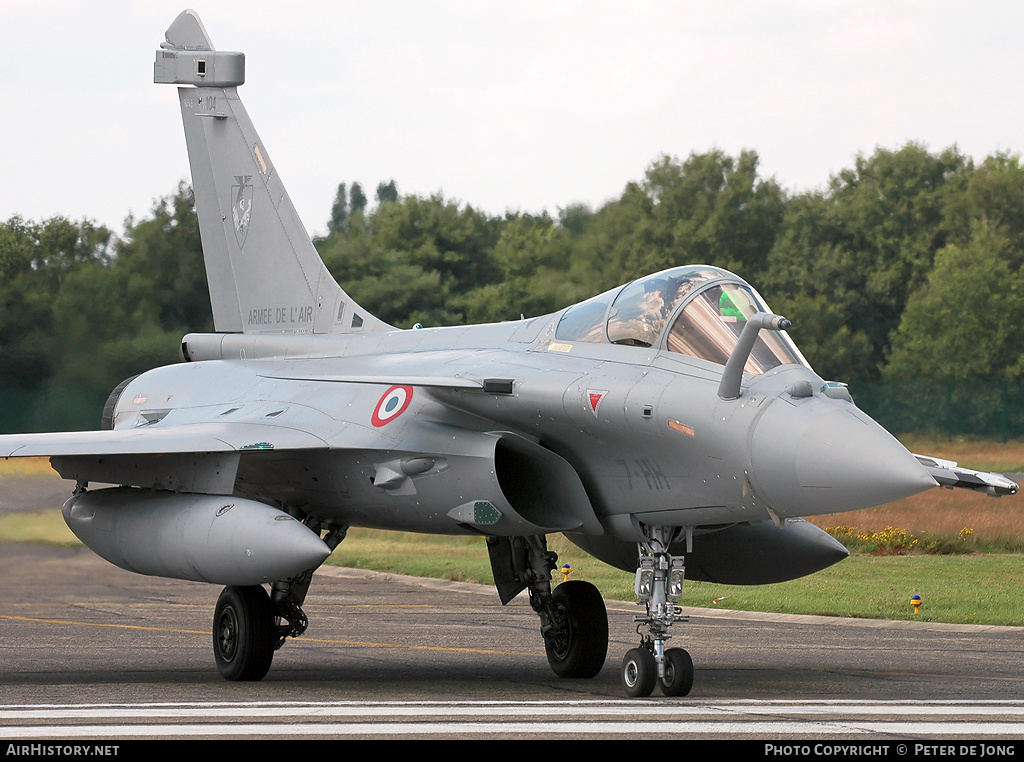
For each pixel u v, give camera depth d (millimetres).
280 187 52469
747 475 31453
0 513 72375
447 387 35469
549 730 27500
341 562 84188
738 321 33969
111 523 40906
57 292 108000
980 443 151875
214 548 36562
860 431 30250
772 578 42406
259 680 38719
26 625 55844
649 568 35375
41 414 103688
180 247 112125
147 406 50281
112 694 34375
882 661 42500
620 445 34344
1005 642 48000
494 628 54500
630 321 35656
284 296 51938
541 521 37000
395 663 43219
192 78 54844
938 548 83250
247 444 38438
